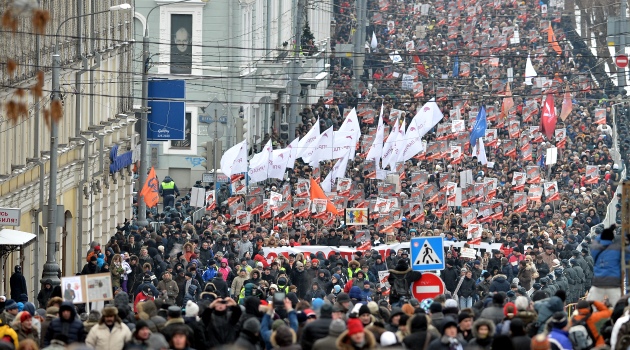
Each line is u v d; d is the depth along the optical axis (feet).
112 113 465.88
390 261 330.95
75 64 403.75
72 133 404.36
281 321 172.04
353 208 399.65
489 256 353.51
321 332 171.53
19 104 147.54
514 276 339.16
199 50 574.15
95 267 303.48
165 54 551.59
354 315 175.52
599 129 615.16
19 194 347.77
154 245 349.41
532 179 460.14
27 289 357.61
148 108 433.89
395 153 464.65
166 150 555.69
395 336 169.07
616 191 468.34
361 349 159.63
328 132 443.32
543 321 180.04
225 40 574.56
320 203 398.42
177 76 571.69
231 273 316.60
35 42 357.61
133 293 305.12
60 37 386.32
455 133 526.98
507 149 543.80
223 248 356.79
